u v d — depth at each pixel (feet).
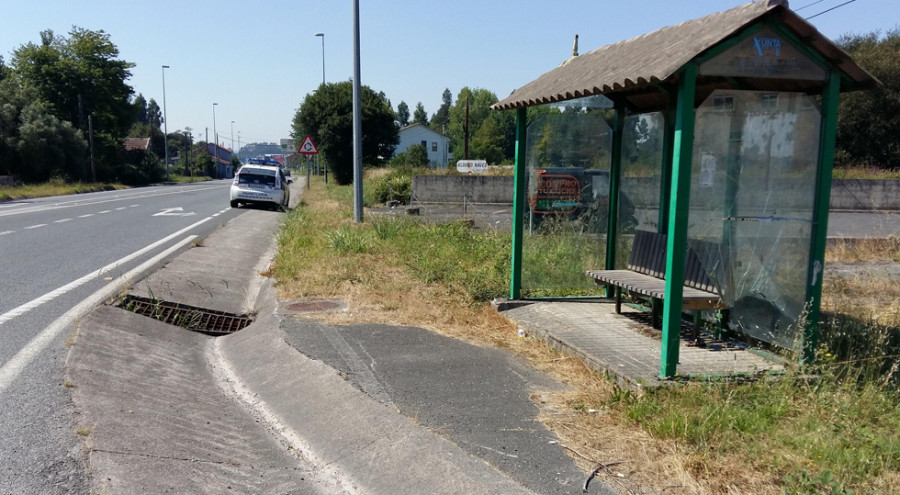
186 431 12.83
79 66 185.88
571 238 24.50
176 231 47.60
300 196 105.29
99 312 19.85
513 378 16.11
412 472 11.25
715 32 14.99
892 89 96.63
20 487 10.09
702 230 18.47
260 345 18.95
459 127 305.12
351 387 14.87
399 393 14.83
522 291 25.48
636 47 19.36
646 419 13.06
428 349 18.40
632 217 23.52
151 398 14.39
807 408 13.58
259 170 75.66
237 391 16.24
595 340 18.72
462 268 29.99
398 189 84.99
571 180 24.25
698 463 11.30
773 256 16.99
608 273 21.71
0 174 138.00
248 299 26.53
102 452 11.24
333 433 13.10
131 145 241.14
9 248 36.11
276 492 10.86
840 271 31.89
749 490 10.43
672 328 15.15
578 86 17.95
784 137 16.46
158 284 25.67
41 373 15.15
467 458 11.43
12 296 23.66
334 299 24.41
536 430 12.81
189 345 19.77
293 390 15.47
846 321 20.72
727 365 16.33
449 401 14.39
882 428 12.88
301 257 32.60
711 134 17.85
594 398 14.56
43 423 12.38
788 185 16.44
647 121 22.50
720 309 17.99
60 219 54.85
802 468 11.00
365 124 159.12
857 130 100.07
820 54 15.05
